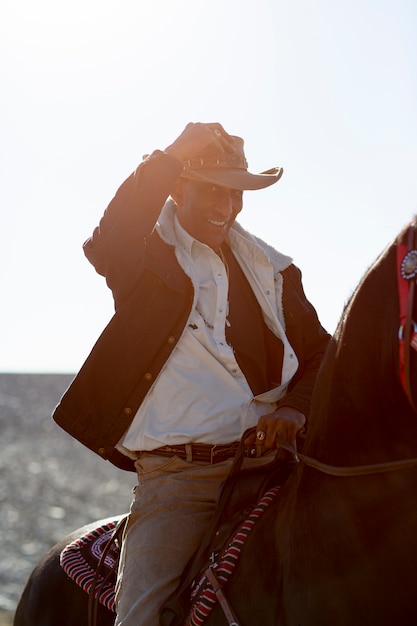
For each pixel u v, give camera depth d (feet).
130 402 18.45
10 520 108.78
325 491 14.75
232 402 18.42
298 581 14.78
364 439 14.32
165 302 18.48
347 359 14.44
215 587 15.84
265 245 19.84
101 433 18.61
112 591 18.72
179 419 18.22
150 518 18.02
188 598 16.55
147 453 18.48
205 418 18.17
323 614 14.40
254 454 18.31
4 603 66.18
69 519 114.52
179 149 18.88
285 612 14.85
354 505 14.26
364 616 14.07
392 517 13.87
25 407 278.05
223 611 15.64
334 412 14.78
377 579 13.98
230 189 19.17
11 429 228.02
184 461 18.10
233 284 19.34
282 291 19.58
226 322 18.90
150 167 18.38
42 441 208.23
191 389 18.33
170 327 18.38
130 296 18.54
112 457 19.42
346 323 14.55
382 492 13.98
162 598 16.96
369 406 14.17
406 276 13.28
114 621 18.58
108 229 18.49
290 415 17.85
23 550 90.89
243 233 19.70
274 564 15.39
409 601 13.74
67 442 207.10
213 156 18.94
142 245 18.25
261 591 15.33
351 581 14.20
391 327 13.67
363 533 14.14
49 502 126.11
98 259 18.51
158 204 18.29
